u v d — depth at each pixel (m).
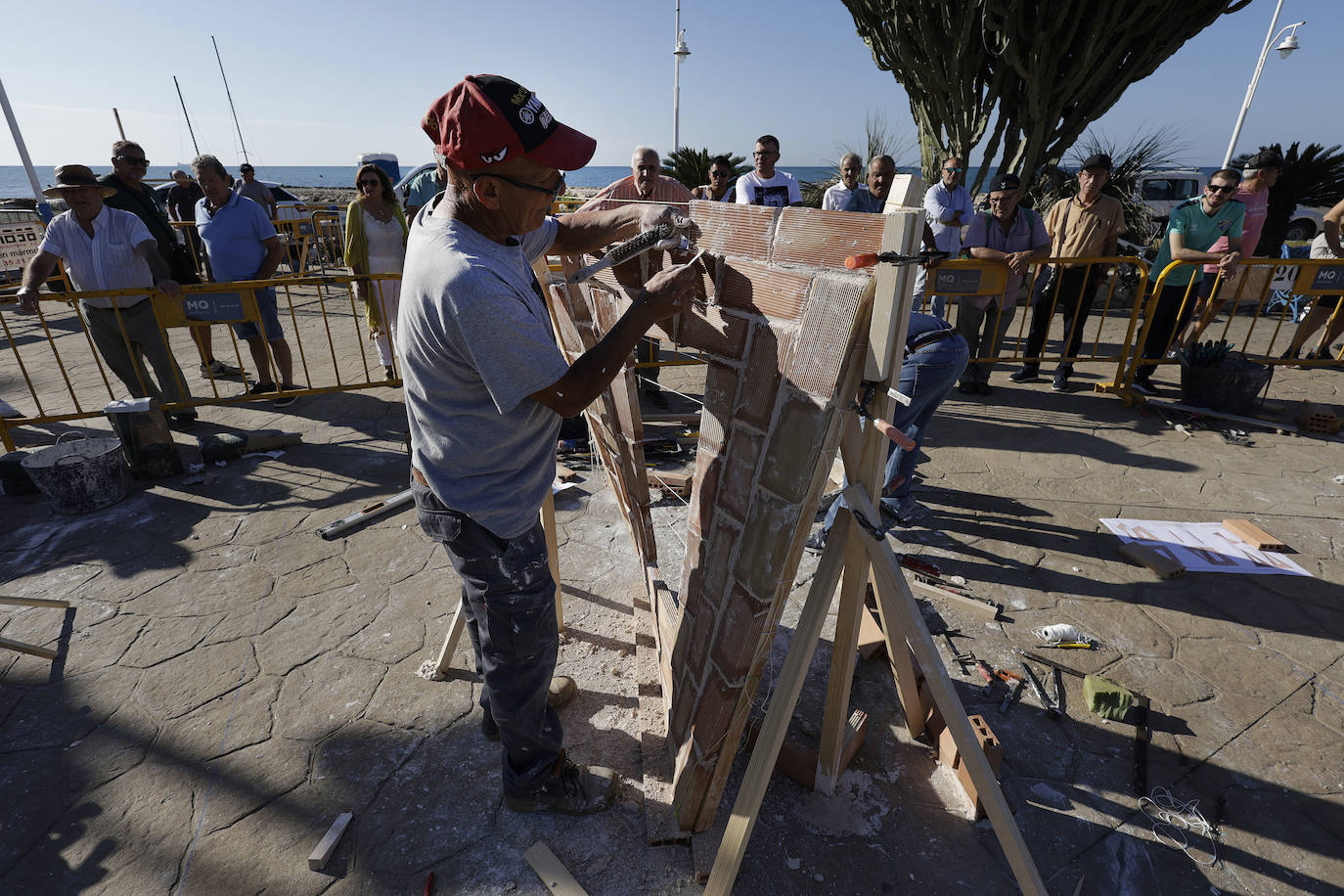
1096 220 5.93
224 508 4.20
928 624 3.09
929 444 5.06
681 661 2.12
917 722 2.48
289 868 2.05
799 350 1.37
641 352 5.85
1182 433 5.20
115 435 4.73
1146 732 2.49
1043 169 9.61
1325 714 2.59
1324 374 6.57
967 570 3.51
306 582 3.45
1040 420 5.52
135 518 4.07
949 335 3.29
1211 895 1.97
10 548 3.76
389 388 6.41
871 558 1.63
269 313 5.64
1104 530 3.86
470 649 2.95
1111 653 2.91
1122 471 4.59
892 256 1.17
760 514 1.55
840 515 1.67
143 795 2.29
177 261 5.43
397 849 2.11
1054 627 2.99
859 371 1.32
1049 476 4.53
